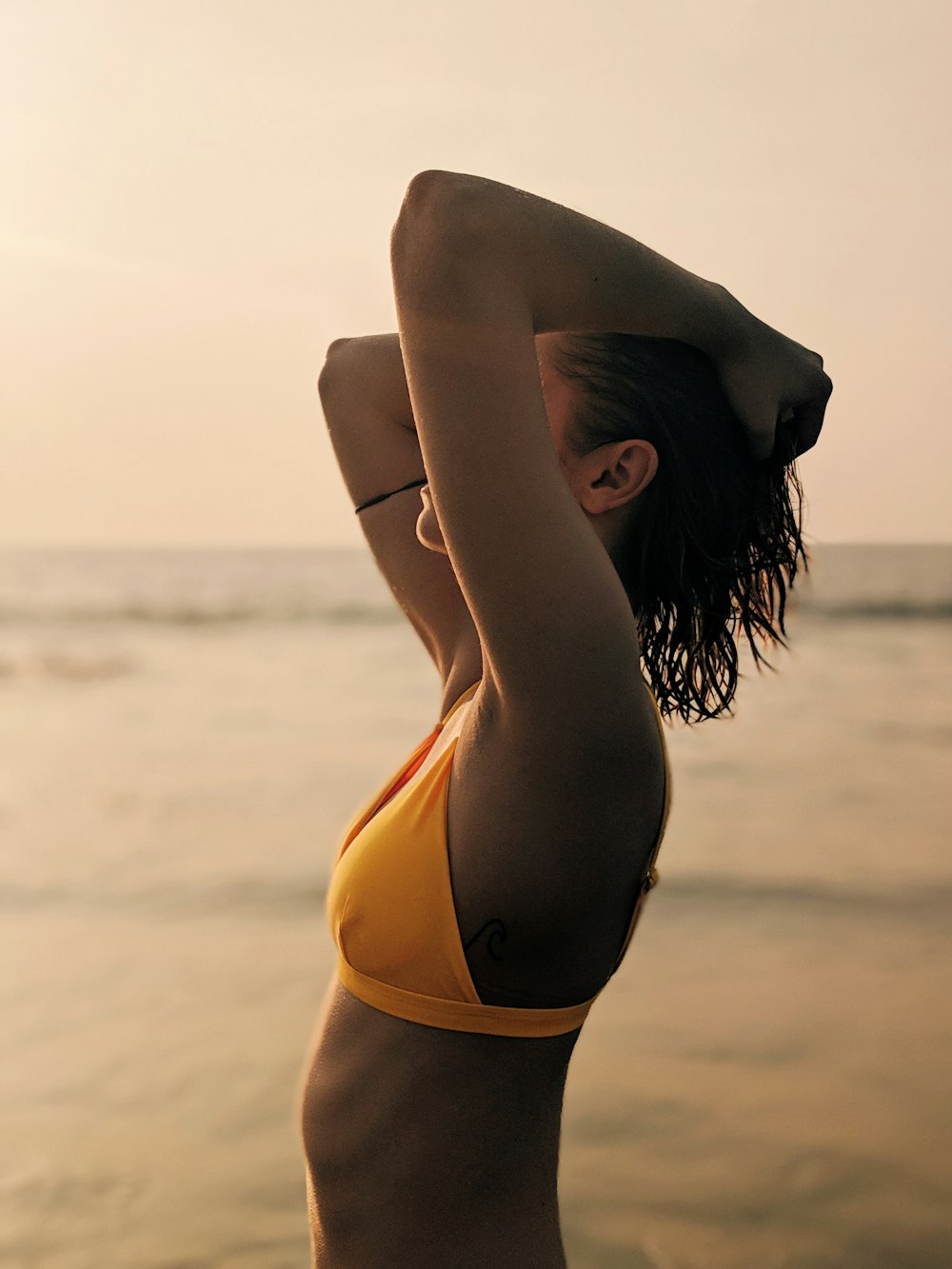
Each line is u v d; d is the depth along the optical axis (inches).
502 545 42.3
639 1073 224.7
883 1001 261.0
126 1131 201.8
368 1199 50.4
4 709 789.2
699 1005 261.0
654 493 52.2
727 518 52.7
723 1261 161.6
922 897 343.0
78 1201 177.3
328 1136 51.7
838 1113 206.1
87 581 1851.6
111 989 276.2
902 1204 175.2
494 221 42.5
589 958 49.4
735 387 50.3
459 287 42.0
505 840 46.8
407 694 823.1
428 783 50.3
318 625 1298.0
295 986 277.4
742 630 57.0
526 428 42.3
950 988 268.7
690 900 345.1
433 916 48.5
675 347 51.5
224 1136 200.4
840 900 341.7
